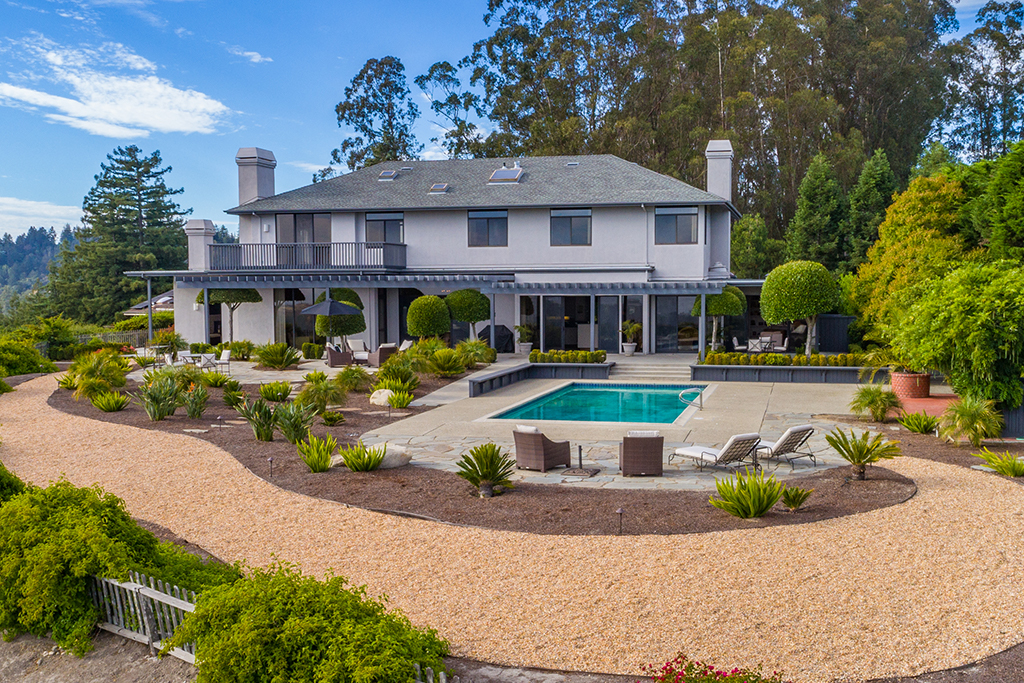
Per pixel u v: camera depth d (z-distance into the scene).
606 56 60.00
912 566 8.19
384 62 63.47
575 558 8.56
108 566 6.71
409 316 30.48
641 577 7.96
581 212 33.69
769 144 61.56
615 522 9.87
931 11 70.25
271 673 5.15
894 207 30.86
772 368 26.23
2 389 23.05
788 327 35.88
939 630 6.73
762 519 9.91
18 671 6.52
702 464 13.38
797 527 9.52
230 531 9.73
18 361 28.72
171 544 7.98
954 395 21.36
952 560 8.35
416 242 35.25
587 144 57.06
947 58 69.12
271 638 5.32
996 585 7.69
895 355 21.45
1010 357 15.47
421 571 8.30
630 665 6.16
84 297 71.62
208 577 7.20
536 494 11.36
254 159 38.03
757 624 6.85
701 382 26.23
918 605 7.23
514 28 59.72
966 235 29.00
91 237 74.31
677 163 58.97
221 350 32.53
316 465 12.71
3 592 7.12
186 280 33.84
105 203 73.94
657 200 32.47
